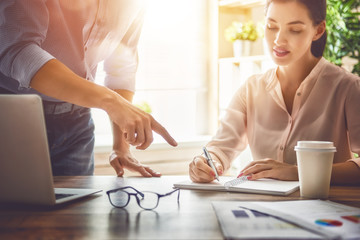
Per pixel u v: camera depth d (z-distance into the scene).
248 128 1.70
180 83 3.36
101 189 1.11
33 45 1.13
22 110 0.83
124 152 1.55
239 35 3.05
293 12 1.40
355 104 1.48
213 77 3.36
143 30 3.18
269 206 0.86
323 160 0.99
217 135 1.69
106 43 1.62
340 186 1.21
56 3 1.37
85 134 1.71
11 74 1.16
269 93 1.64
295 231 0.69
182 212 0.88
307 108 1.56
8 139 0.86
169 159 2.97
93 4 1.47
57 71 1.08
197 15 3.36
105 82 1.80
